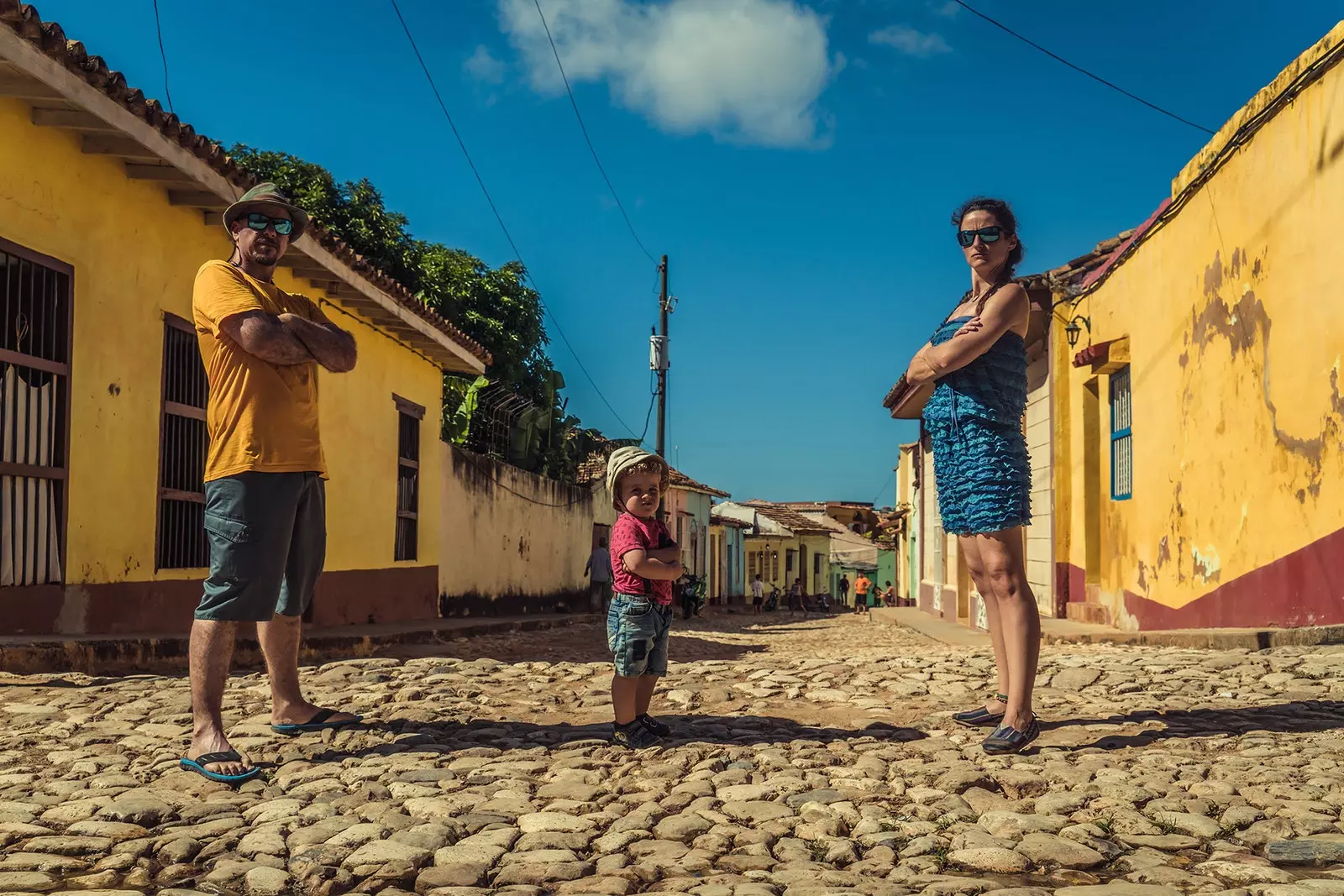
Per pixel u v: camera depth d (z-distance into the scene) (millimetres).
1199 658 6930
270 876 2854
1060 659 7191
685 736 4766
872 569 59219
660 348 25312
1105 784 3658
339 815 3492
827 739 4637
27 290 7590
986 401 4352
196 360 9773
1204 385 9539
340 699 5797
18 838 3203
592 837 3240
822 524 59781
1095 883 2820
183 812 3488
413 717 5211
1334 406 7352
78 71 7066
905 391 17359
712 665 7289
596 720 5238
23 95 7074
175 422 9422
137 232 8820
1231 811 3326
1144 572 10984
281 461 4184
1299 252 7812
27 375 7566
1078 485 12789
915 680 6297
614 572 4613
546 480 22703
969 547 4473
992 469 4297
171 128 8117
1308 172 7684
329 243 11133
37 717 4910
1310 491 7707
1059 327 13164
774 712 5398
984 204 4469
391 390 14484
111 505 8422
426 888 2805
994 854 2967
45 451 7719
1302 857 2930
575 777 3965
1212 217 9336
